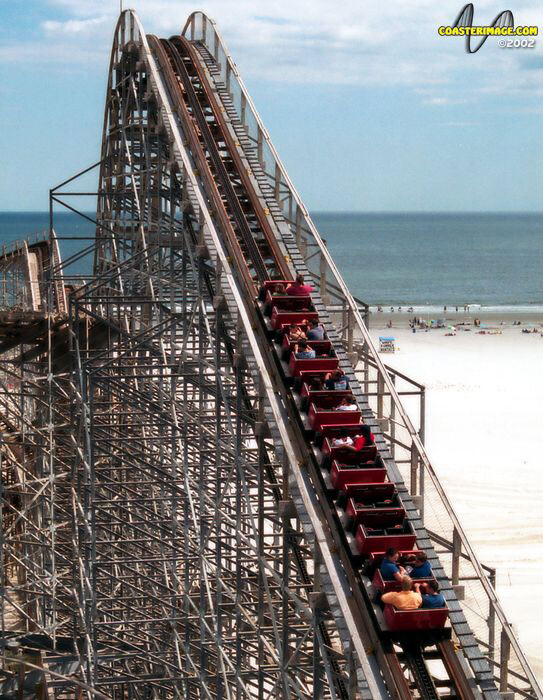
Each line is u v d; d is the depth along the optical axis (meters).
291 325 41.81
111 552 54.59
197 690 50.84
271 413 37.09
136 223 61.72
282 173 52.44
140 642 54.62
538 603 71.94
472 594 35.75
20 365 65.31
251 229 51.44
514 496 95.00
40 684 48.78
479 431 119.12
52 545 55.84
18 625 62.09
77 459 53.91
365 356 43.69
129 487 59.47
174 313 50.81
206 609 51.19
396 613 30.03
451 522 36.59
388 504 34.22
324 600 32.03
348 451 35.56
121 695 56.06
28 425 58.81
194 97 59.59
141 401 53.88
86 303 53.47
